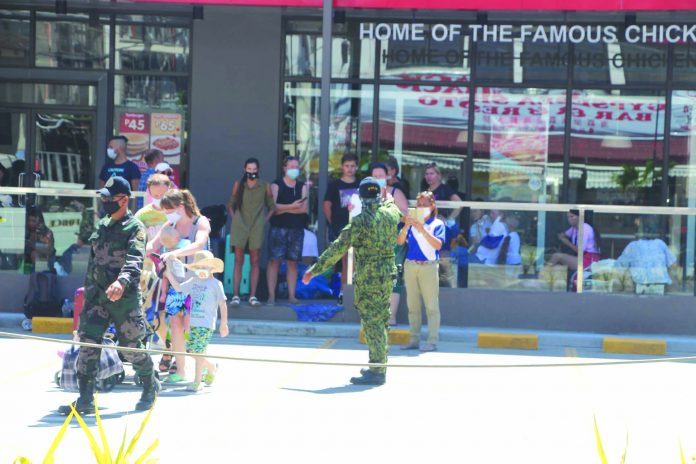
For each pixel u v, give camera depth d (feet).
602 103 69.56
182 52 70.13
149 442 33.47
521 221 60.13
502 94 69.97
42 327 58.34
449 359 52.06
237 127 69.62
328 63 62.03
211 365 42.98
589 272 59.98
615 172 69.67
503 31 68.95
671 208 59.26
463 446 33.96
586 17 68.39
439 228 54.08
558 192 69.92
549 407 40.55
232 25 69.41
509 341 56.85
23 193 61.16
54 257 61.21
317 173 70.23
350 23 70.03
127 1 68.69
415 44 70.03
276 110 69.56
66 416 37.04
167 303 42.29
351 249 60.44
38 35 70.13
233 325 59.21
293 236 61.36
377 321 44.70
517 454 33.06
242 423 36.58
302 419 37.45
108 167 63.77
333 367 49.01
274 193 61.98
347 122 70.28
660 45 69.05
